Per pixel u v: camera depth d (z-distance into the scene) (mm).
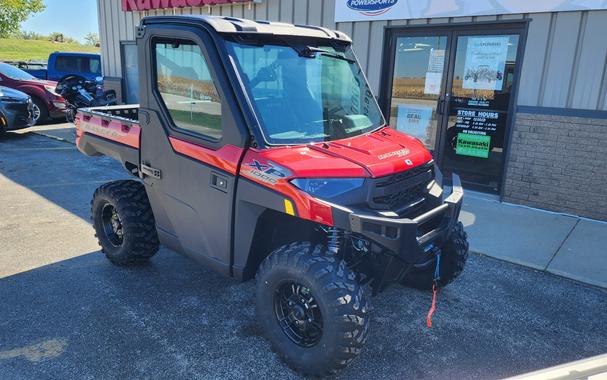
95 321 3627
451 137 7426
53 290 4086
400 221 2809
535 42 6281
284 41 3477
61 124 13641
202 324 3629
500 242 5332
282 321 3146
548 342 3521
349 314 2752
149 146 3807
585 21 5891
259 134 3080
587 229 5773
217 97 3223
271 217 3252
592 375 1620
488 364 3240
